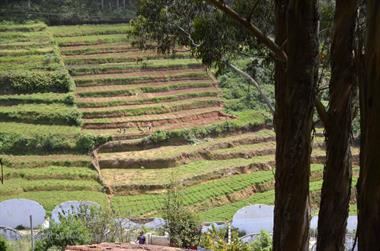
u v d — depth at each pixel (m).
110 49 67.38
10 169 47.31
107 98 59.75
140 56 66.75
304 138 7.31
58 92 59.03
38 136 51.38
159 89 62.12
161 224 28.91
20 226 34.81
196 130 55.12
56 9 73.69
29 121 54.16
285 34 8.55
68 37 68.62
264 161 50.66
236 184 46.31
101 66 64.06
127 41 68.81
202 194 44.50
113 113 56.88
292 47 7.14
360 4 8.46
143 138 53.12
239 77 64.12
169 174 48.19
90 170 48.62
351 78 7.77
